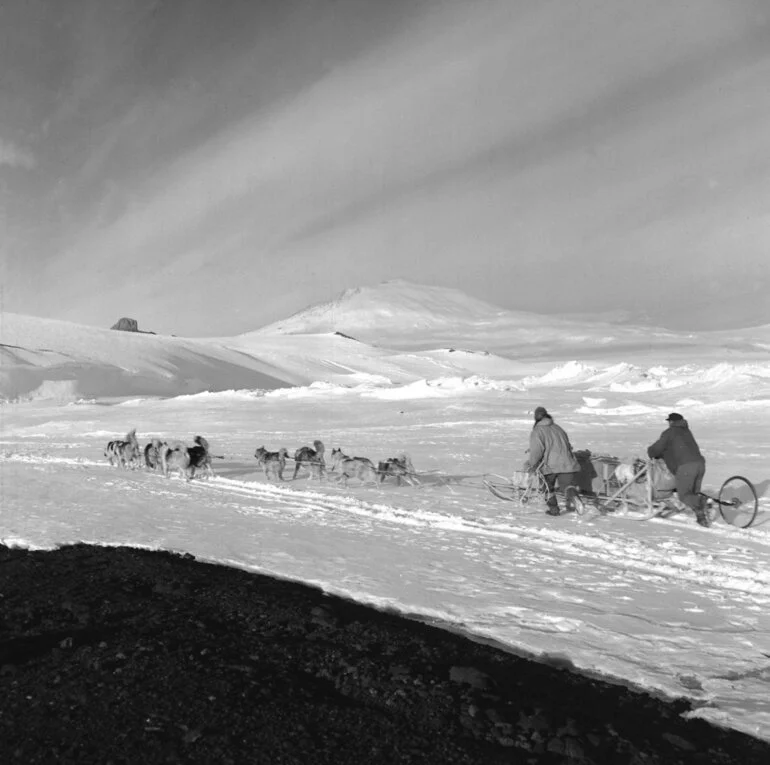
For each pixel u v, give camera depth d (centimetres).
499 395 3991
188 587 593
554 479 978
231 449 2108
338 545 783
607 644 467
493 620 519
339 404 3991
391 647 450
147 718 335
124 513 1018
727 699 379
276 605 543
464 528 877
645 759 304
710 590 596
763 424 2223
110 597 564
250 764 296
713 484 1191
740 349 17262
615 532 831
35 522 948
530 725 336
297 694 368
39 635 467
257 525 912
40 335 9112
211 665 402
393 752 309
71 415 4081
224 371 9412
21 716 340
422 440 2252
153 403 4544
